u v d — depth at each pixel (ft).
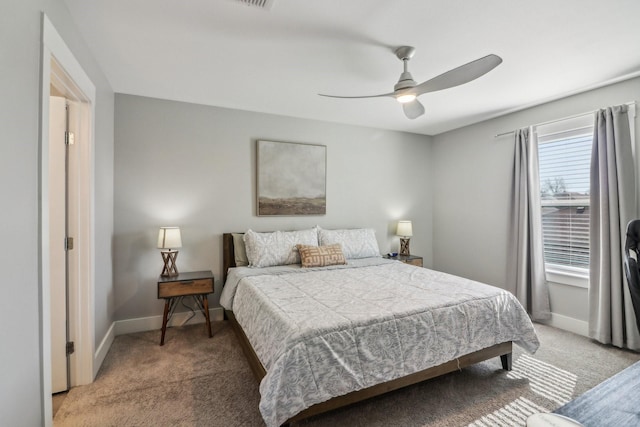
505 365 7.70
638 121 8.70
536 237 11.04
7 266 3.59
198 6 5.80
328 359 5.36
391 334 6.01
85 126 6.98
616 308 8.85
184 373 7.57
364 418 5.92
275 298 7.27
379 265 11.30
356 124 13.88
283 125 12.55
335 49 7.36
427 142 15.85
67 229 6.91
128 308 10.20
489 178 13.08
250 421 5.87
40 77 4.45
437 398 6.57
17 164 3.83
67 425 5.70
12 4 3.71
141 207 10.38
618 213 8.87
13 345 3.71
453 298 7.16
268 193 12.17
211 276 10.00
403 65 8.09
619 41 6.97
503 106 11.39
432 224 15.96
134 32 6.64
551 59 7.81
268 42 7.07
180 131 10.91
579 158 10.28
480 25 6.39
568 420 2.19
